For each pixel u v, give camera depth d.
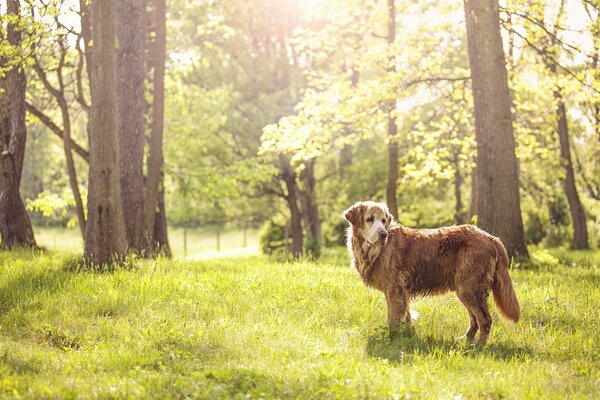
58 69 15.45
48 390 5.17
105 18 12.21
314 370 6.09
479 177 14.68
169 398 5.25
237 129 27.55
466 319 8.59
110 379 5.68
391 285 7.99
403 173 29.38
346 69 27.31
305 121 17.59
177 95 25.41
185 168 25.03
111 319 8.25
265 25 28.91
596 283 11.51
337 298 9.62
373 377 6.00
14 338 7.29
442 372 6.38
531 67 17.17
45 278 10.45
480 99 14.55
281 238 33.16
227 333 7.45
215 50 28.05
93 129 12.29
